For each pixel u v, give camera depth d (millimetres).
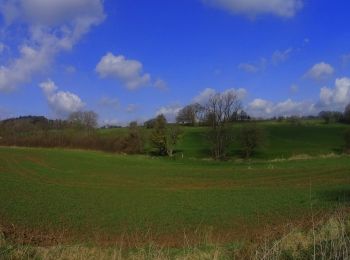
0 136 134625
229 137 98500
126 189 52156
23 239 23156
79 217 32875
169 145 103500
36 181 59156
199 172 69875
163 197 44469
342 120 125812
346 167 64625
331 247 10570
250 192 45750
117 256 15414
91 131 130750
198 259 14531
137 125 113125
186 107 130500
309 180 53875
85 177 65188
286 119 129625
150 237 24516
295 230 17875
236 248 15312
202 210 34969
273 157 90312
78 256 14906
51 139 127312
